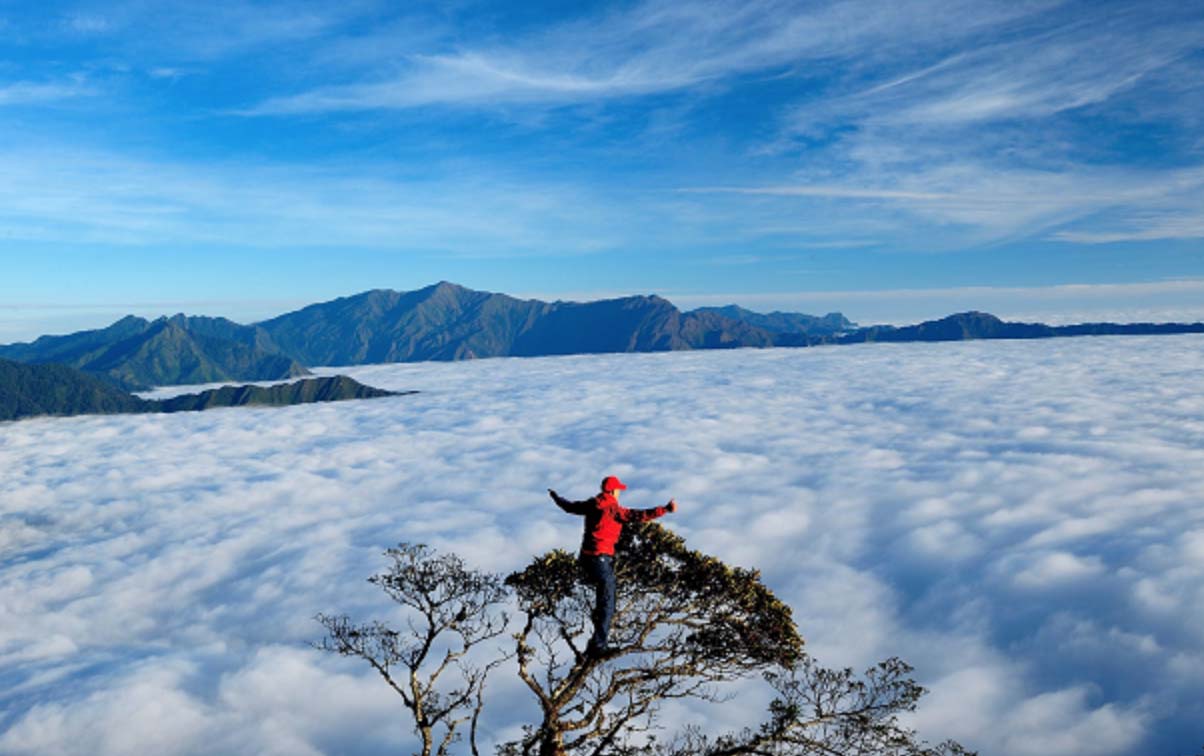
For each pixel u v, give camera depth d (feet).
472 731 42.37
